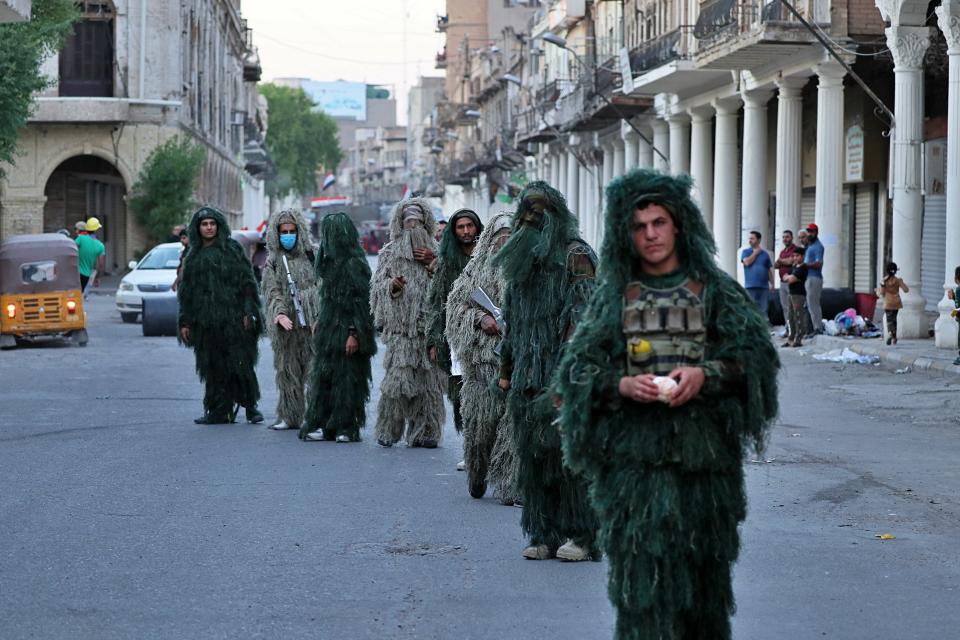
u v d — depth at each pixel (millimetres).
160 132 51469
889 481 10523
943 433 13406
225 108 74188
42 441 12789
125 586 7234
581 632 6352
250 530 8672
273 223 13508
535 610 6746
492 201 83562
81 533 8562
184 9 54719
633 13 46531
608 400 5020
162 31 51875
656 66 39375
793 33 27359
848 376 19047
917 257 23875
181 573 7527
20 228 50750
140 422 14242
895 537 8461
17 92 28156
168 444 12578
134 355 22797
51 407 15539
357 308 12562
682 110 38781
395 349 12141
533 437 7629
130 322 31609
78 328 24625
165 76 52062
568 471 7676
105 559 7855
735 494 5070
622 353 5047
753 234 25078
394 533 8586
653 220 5020
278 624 6504
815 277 23797
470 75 99562
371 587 7219
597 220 53281
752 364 4949
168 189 49781
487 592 7102
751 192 32688
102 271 53688
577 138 55156
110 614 6676
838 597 7004
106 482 10469
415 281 12125
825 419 14477
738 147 39000
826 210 28016
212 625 6484
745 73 32344
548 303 7484
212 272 13969
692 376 4895
